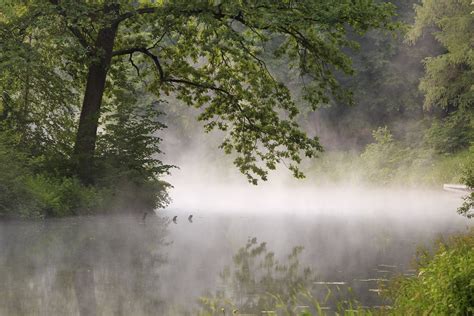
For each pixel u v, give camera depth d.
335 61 48.81
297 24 45.22
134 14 50.38
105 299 20.48
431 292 16.95
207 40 51.31
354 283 23.64
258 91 52.22
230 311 19.22
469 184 44.12
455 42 99.06
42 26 47.44
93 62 52.28
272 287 22.84
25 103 60.00
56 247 31.67
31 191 45.91
